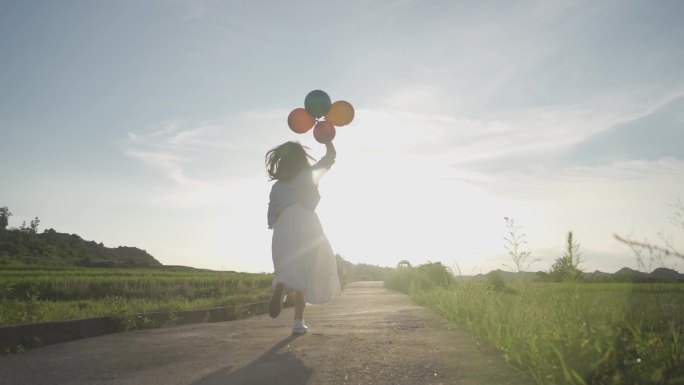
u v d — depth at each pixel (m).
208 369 4.05
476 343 5.14
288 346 5.07
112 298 11.82
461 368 3.99
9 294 11.23
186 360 4.44
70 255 105.00
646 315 4.06
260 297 13.30
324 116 6.54
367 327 6.78
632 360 3.07
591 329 3.60
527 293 4.95
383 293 22.48
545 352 3.57
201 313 8.95
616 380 2.89
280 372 3.88
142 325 7.30
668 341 3.33
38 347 5.48
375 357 4.44
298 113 6.50
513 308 5.46
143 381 3.72
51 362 4.54
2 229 104.31
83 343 5.74
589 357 3.24
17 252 91.56
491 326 5.62
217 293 17.78
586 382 3.05
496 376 3.72
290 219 5.83
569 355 3.34
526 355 3.94
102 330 6.65
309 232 5.84
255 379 3.67
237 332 6.38
